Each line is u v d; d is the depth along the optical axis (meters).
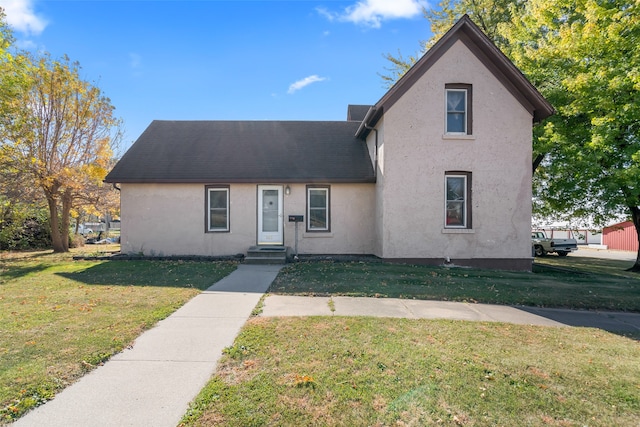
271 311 6.06
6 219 16.11
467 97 11.39
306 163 13.01
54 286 7.82
